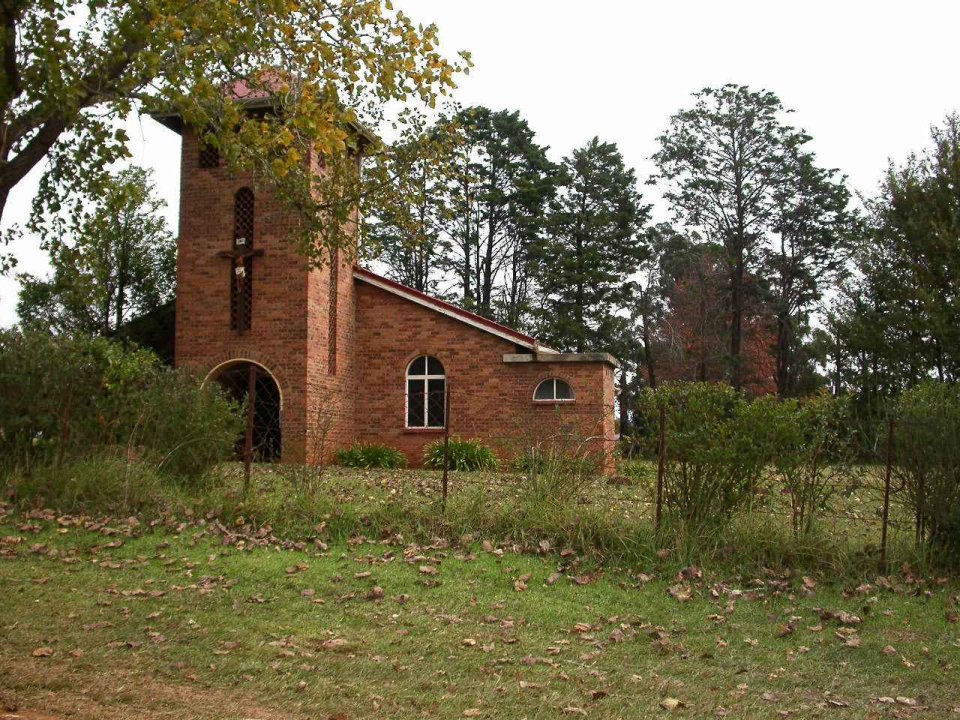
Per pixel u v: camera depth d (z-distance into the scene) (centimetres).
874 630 762
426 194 1349
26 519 1066
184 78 876
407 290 2377
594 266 4447
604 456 1097
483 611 789
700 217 4394
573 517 999
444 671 645
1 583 827
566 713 575
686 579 894
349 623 748
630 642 724
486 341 2336
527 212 4547
